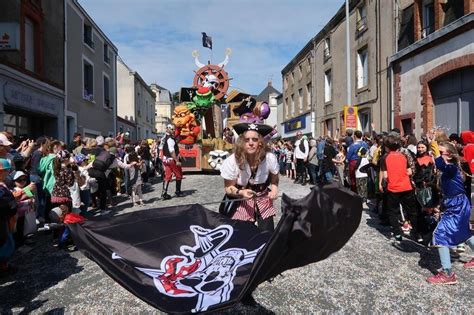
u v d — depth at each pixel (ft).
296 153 41.34
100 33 72.02
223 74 56.39
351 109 48.16
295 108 104.32
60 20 54.19
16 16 42.37
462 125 38.63
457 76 39.19
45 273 15.29
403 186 18.22
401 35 49.47
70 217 15.62
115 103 82.79
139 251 8.10
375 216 24.47
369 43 57.67
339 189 6.86
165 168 31.89
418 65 44.55
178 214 9.42
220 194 33.09
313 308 11.82
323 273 14.71
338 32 71.05
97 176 26.89
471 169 17.08
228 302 6.36
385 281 13.87
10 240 14.44
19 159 21.24
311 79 88.58
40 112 47.50
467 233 13.70
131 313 11.76
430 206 17.81
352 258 16.40
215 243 8.95
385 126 53.06
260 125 10.89
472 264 15.14
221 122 57.82
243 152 10.93
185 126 50.60
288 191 34.22
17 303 12.58
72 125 58.80
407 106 47.19
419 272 14.71
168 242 8.57
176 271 7.72
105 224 8.33
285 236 6.30
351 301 12.28
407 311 11.55
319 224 6.59
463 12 37.29
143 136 122.52
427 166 18.04
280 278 14.25
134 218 8.72
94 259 7.63
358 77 62.64
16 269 15.43
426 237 18.28
